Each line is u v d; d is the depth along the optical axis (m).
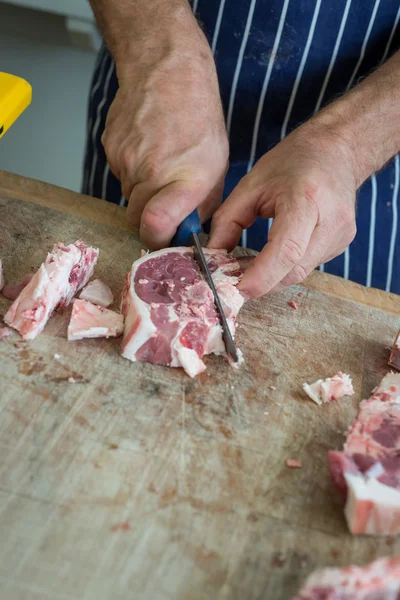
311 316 0.59
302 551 0.43
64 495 0.43
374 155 0.61
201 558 0.42
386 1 0.66
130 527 0.42
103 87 0.75
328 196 0.55
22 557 0.40
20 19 1.06
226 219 0.57
